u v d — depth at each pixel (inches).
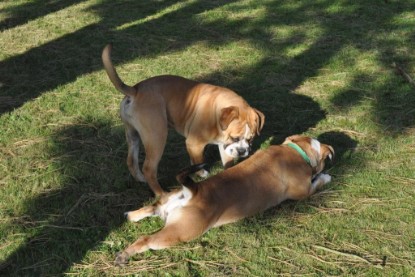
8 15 207.0
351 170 132.3
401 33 188.4
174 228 114.0
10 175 132.0
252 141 134.5
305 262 114.1
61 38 188.2
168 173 133.7
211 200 115.8
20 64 173.0
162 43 185.2
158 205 120.7
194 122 128.6
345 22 197.5
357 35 188.2
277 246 116.7
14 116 150.3
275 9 209.5
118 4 217.3
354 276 111.5
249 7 212.1
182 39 187.9
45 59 175.8
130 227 120.5
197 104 128.7
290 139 130.4
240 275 112.1
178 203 115.8
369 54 176.1
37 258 115.0
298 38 187.2
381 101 154.1
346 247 116.4
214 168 135.2
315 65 171.6
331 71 168.4
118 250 116.6
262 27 195.2
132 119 125.9
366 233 118.6
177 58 176.1
